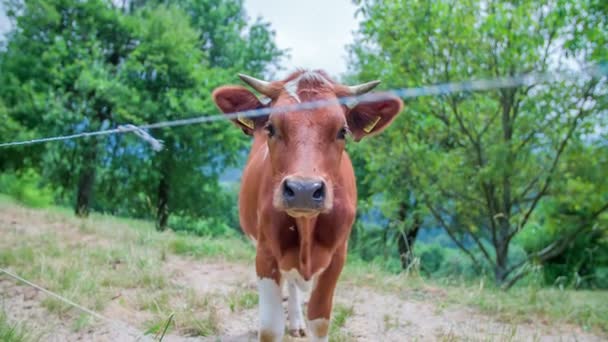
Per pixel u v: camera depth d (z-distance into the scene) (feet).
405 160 34.27
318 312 12.32
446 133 35.55
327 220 11.43
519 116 31.78
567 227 34.45
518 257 48.08
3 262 19.98
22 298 16.38
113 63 57.57
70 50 52.85
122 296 17.42
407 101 33.01
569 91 27.94
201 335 14.69
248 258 24.95
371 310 18.30
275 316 11.76
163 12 58.90
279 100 11.09
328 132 10.42
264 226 11.81
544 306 20.22
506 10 28.17
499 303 19.95
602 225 33.14
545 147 31.35
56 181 58.75
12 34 54.08
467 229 36.52
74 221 31.76
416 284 22.45
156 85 56.24
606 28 25.02
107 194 64.69
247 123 12.39
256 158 14.10
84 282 17.56
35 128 51.01
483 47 30.12
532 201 34.27
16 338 12.58
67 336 13.84
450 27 29.96
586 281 47.85
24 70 52.39
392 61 33.35
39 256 20.72
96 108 52.90
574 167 30.27
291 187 9.37
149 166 58.13
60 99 50.60
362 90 12.01
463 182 33.45
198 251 25.08
